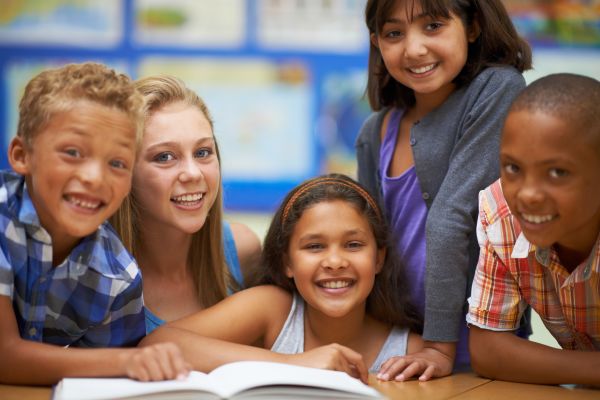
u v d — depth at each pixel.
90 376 1.02
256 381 0.95
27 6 3.35
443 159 1.42
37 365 1.03
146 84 1.36
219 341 1.21
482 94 1.39
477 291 1.22
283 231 1.38
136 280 1.16
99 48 3.38
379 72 1.55
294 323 1.38
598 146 0.98
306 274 1.33
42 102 1.03
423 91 1.41
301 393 0.96
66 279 1.12
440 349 1.31
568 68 3.31
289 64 3.34
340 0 3.32
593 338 1.20
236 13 3.33
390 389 1.13
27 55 3.38
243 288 1.55
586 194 1.00
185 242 1.45
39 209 1.08
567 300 1.17
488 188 1.23
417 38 1.39
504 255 1.19
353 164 3.38
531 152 0.98
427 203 1.45
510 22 1.46
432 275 1.32
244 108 3.36
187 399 0.93
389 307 1.42
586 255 1.14
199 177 1.34
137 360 1.00
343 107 3.36
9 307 1.05
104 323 1.17
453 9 1.38
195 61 3.37
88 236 1.14
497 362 1.19
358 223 1.35
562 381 1.14
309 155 3.38
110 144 1.03
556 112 0.98
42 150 1.03
